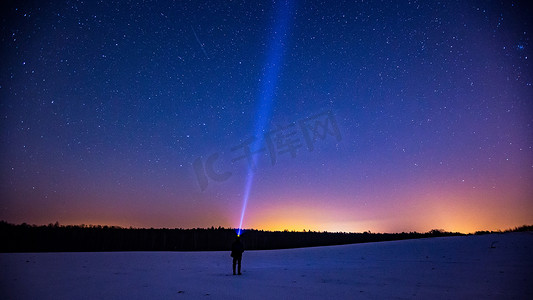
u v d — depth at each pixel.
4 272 13.13
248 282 10.38
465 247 21.47
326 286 9.45
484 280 9.87
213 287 9.41
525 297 7.36
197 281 10.66
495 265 13.21
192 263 17.91
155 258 21.16
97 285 9.91
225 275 12.32
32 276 12.02
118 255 23.27
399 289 8.76
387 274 12.02
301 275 12.14
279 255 24.17
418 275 11.48
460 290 8.41
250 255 24.95
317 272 13.05
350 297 7.76
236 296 8.03
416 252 21.05
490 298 7.32
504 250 18.34
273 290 8.84
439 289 8.62
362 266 15.11
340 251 25.53
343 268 14.45
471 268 12.72
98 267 15.37
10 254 22.75
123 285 9.88
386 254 21.16
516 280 9.65
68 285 9.91
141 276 12.07
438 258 17.08
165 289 9.12
